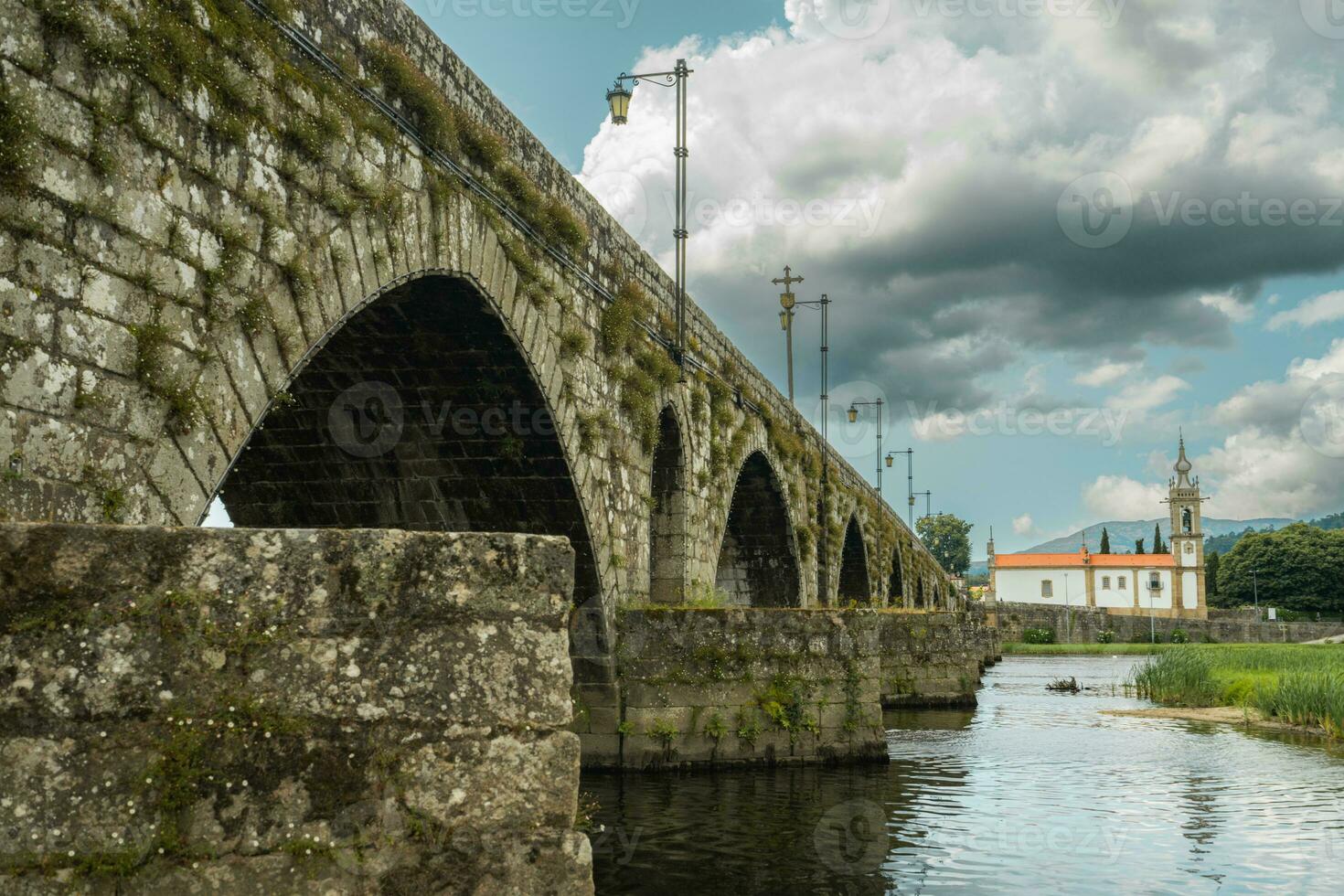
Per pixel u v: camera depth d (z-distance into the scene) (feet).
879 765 66.64
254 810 13.09
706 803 54.24
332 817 13.24
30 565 12.94
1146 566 463.42
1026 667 228.02
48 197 23.77
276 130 31.86
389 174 38.34
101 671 12.93
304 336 32.83
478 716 13.76
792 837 47.32
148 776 12.85
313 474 59.31
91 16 24.84
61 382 23.99
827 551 123.85
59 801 12.64
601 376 61.46
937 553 505.25
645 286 69.36
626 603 64.13
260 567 13.60
